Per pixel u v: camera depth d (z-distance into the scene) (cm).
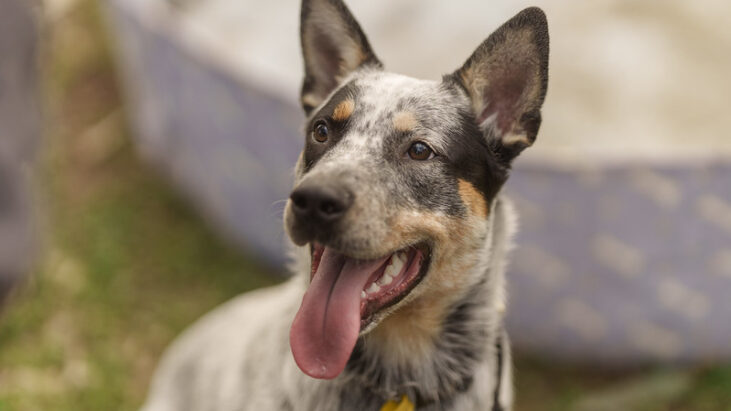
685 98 517
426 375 300
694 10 551
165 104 605
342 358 261
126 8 589
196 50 538
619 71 525
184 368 396
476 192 298
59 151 686
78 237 605
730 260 464
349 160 278
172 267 593
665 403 494
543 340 518
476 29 552
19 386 481
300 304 302
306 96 343
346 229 258
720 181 443
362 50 333
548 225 471
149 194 657
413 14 573
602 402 491
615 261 474
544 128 505
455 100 307
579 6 557
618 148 491
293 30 585
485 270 305
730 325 488
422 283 289
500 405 317
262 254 590
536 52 298
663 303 482
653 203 452
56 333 526
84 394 486
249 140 537
